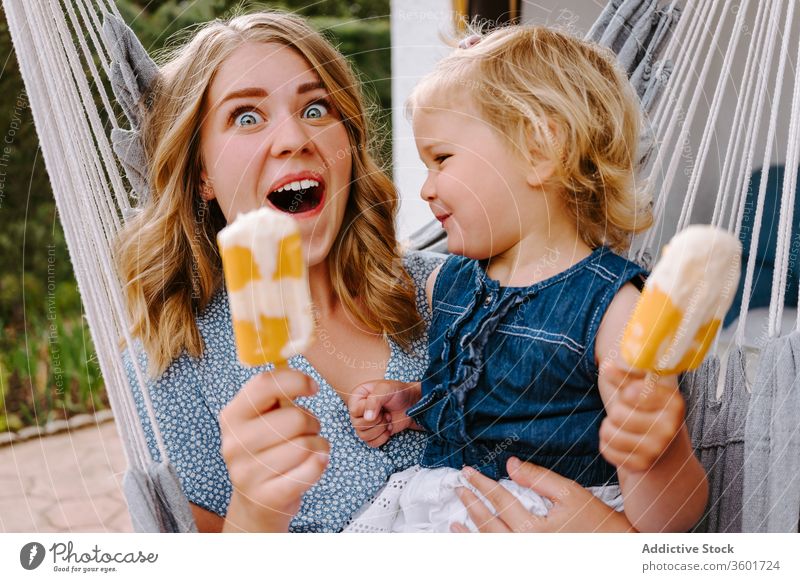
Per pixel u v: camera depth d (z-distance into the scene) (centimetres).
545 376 96
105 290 98
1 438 229
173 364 103
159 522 92
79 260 92
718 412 104
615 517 97
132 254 105
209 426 104
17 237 238
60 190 92
